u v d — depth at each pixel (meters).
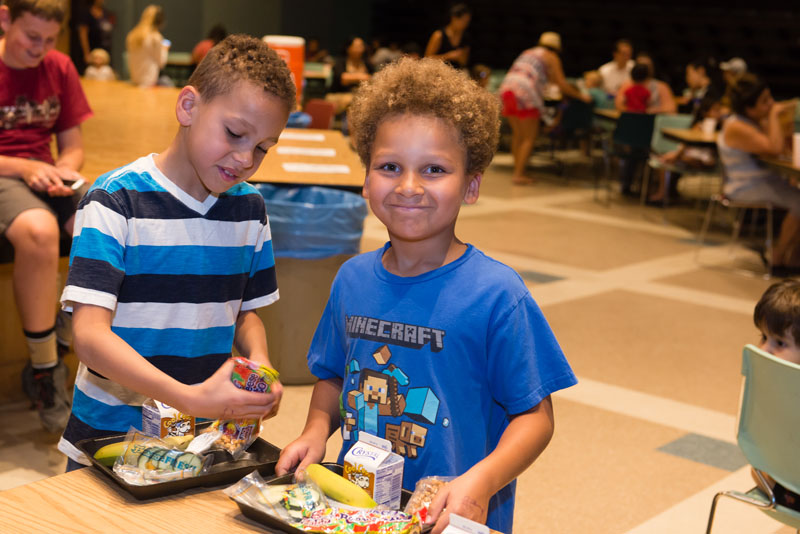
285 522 1.18
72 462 1.69
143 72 7.14
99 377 1.66
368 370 1.41
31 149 3.29
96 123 4.80
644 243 7.51
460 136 1.36
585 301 5.64
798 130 7.75
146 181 1.58
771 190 6.75
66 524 1.18
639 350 4.79
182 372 1.65
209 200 1.63
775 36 15.26
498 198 9.12
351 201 3.90
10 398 3.55
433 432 1.36
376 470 1.26
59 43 7.83
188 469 1.32
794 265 6.88
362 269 1.49
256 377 1.36
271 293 1.79
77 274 1.47
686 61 15.51
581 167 11.62
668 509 3.11
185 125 1.51
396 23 18.09
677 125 8.73
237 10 15.55
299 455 1.40
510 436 1.35
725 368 4.61
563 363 1.39
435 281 1.40
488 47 17.06
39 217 3.01
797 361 2.40
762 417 2.18
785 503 2.28
